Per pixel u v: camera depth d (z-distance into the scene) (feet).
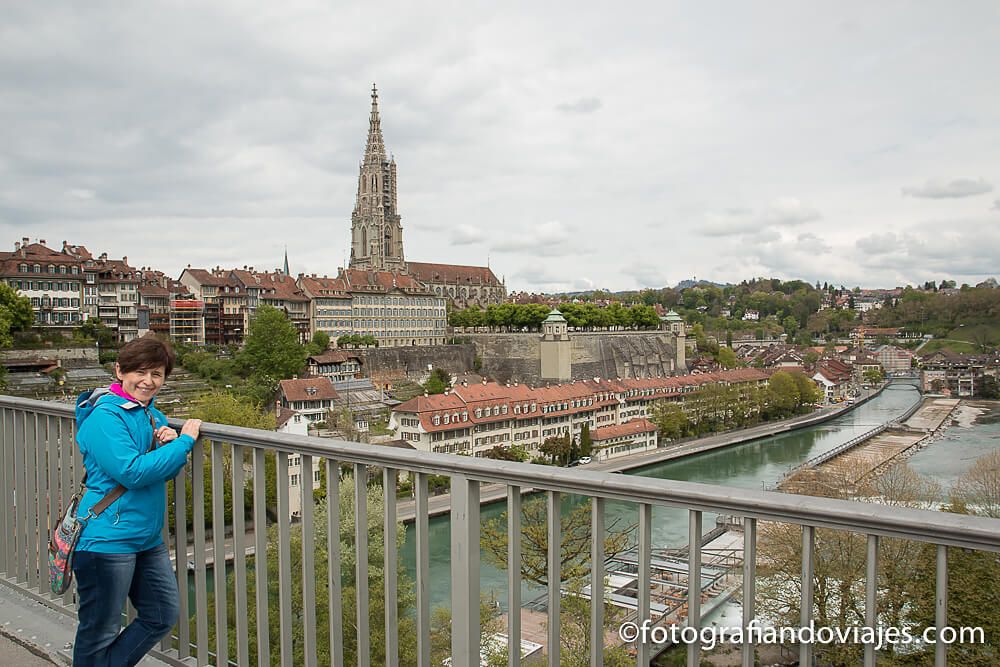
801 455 371.97
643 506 14.40
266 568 20.75
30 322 320.50
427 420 302.86
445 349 572.10
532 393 366.22
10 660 23.66
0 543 29.99
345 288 575.38
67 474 25.94
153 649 23.56
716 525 172.35
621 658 71.92
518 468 15.65
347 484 75.56
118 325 411.34
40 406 26.37
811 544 12.75
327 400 320.70
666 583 125.90
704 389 446.19
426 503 17.53
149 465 18.48
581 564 79.10
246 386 354.33
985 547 11.08
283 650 20.03
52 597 27.35
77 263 383.65
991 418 514.27
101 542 18.74
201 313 461.78
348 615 72.95
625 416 417.28
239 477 20.92
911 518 11.64
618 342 632.38
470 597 16.74
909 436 426.51
